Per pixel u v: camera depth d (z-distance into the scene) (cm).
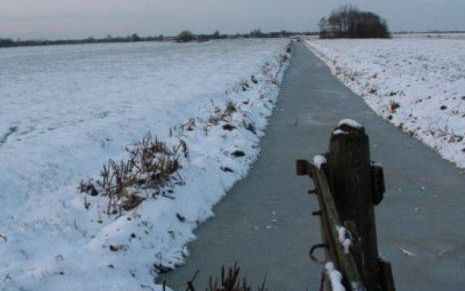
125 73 3341
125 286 525
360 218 310
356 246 287
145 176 786
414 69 2750
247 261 612
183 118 1561
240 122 1273
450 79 2120
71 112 1673
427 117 1314
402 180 893
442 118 1279
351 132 308
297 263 604
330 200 297
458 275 564
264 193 849
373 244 314
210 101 1847
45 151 1021
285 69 3516
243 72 3017
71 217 700
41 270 520
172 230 671
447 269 577
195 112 1675
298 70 3425
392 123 1402
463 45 6525
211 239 679
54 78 3148
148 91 2178
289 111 1661
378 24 12444
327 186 303
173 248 640
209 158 930
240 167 969
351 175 308
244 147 1068
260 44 9494
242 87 2178
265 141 1227
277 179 921
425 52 4762
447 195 813
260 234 689
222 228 714
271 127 1402
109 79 2919
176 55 5869
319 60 4478
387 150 1106
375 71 2616
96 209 726
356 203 309
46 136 1174
